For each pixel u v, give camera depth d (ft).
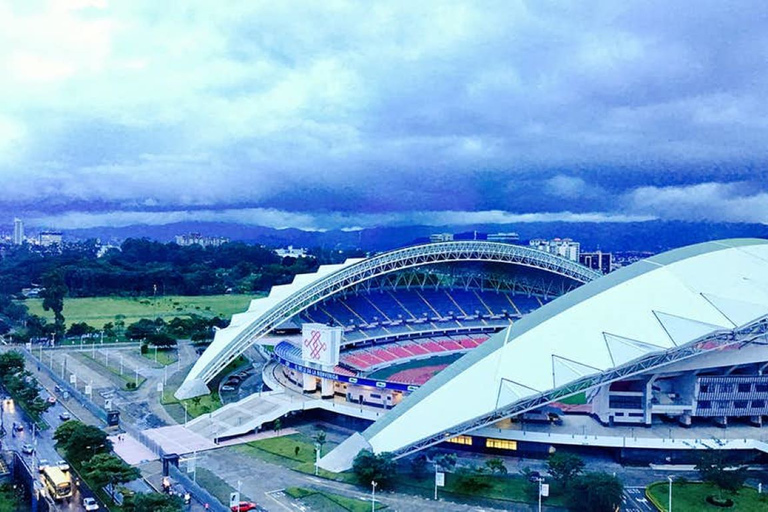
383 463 329.11
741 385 396.78
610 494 287.48
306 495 316.81
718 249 454.40
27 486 327.88
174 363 647.56
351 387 454.40
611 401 396.98
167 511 265.54
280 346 555.28
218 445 394.52
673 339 371.35
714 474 316.19
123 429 426.92
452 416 358.84
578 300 414.41
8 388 519.19
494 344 399.65
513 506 307.58
